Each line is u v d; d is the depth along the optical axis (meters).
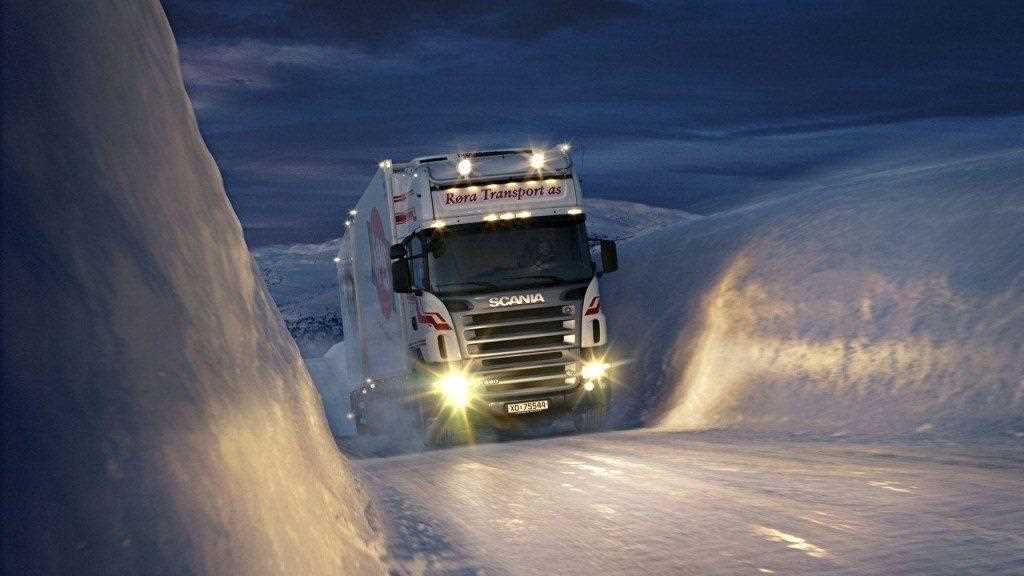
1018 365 13.88
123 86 4.04
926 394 14.45
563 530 7.30
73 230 2.82
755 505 7.68
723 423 17.03
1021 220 17.33
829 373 16.50
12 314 2.27
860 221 20.83
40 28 3.26
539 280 16.84
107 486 2.31
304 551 3.88
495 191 16.92
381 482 10.73
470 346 16.64
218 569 2.68
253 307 5.12
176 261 3.76
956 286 16.58
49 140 2.94
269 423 4.25
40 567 1.94
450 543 6.92
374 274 20.19
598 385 17.16
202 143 5.46
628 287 27.39
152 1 5.44
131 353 2.81
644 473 10.03
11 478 1.99
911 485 8.04
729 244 24.33
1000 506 6.86
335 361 40.41
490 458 12.64
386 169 18.11
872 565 5.54
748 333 19.30
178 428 2.90
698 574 5.70
